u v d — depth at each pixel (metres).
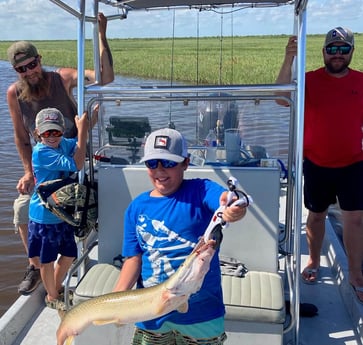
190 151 3.55
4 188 9.26
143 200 2.31
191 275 1.91
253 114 3.55
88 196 3.40
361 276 3.68
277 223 3.21
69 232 3.56
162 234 2.25
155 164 2.19
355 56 36.78
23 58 3.76
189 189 2.26
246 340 2.88
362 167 3.77
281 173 3.52
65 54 53.97
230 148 3.46
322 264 4.48
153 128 3.69
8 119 16.66
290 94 3.52
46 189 3.44
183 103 3.63
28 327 3.57
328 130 3.77
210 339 2.29
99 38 3.95
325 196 3.93
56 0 3.02
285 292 3.57
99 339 3.04
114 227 3.42
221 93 3.55
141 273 2.39
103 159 3.66
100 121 3.81
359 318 3.41
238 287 2.99
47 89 3.91
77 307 2.20
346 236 3.76
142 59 28.25
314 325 3.54
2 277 6.10
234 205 1.87
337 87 3.77
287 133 3.52
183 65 17.97
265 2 4.25
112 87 3.37
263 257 3.25
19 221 4.19
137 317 2.05
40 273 3.69
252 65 23.70
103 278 3.17
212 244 1.90
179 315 2.25
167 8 4.52
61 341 2.27
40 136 3.45
